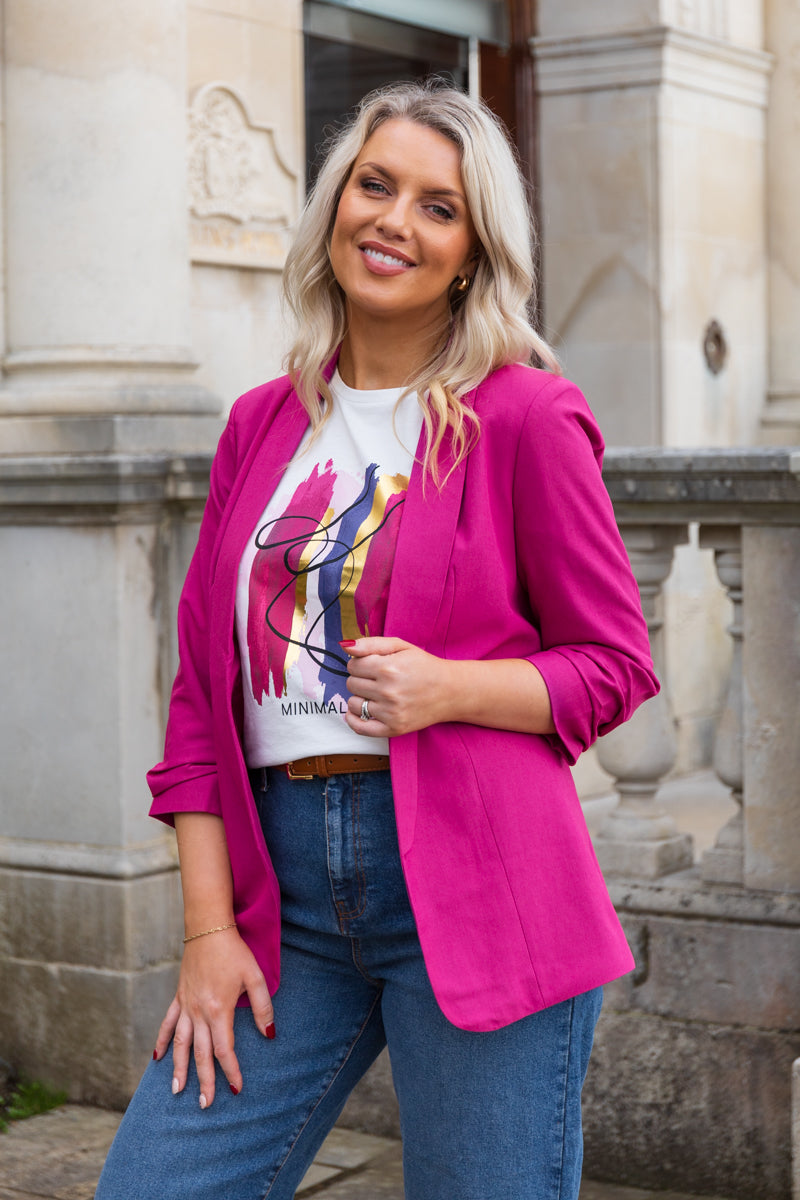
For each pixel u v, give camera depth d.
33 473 3.54
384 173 1.71
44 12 3.72
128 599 3.58
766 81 6.29
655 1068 3.12
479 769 1.63
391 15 5.31
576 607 1.65
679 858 3.28
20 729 3.71
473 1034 1.63
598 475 1.67
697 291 5.86
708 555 5.64
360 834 1.68
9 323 3.85
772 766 3.01
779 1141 3.00
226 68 4.43
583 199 5.79
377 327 1.76
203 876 1.77
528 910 1.62
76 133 3.74
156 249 3.86
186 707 1.84
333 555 1.68
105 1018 3.60
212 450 3.90
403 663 1.56
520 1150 1.63
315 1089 1.76
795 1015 2.98
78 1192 3.12
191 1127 1.72
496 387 1.69
